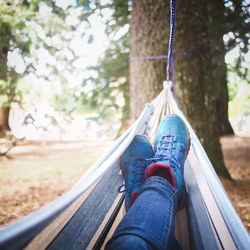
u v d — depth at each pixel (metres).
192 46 2.30
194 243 0.76
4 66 2.98
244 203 2.50
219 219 0.63
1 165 4.98
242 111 12.64
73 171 4.50
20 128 5.75
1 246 0.33
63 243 0.60
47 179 3.93
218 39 3.51
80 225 0.68
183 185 1.00
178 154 1.10
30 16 2.90
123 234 0.67
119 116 4.66
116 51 4.48
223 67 3.84
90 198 0.74
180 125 1.21
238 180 3.33
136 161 1.08
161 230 0.70
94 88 4.45
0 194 3.12
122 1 3.38
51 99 3.95
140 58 2.39
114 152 0.74
